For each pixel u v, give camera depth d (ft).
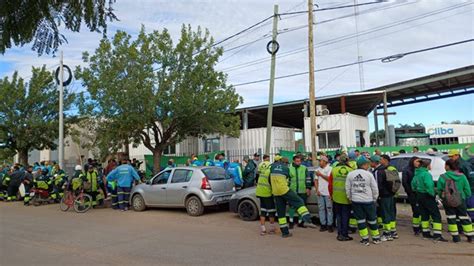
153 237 29.25
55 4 9.53
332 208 29.99
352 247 24.91
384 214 26.66
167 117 63.21
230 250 24.56
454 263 20.68
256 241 27.12
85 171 47.50
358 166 25.85
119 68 62.23
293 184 31.94
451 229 25.44
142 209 44.04
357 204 25.46
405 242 25.95
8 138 87.56
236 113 87.76
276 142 79.05
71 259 23.09
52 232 32.35
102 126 66.49
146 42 62.85
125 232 31.55
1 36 9.43
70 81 64.28
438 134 101.14
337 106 93.61
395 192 26.55
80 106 64.08
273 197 29.53
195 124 67.87
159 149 69.41
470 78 80.79
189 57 64.44
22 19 9.30
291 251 24.02
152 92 62.34
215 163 49.44
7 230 33.83
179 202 40.73
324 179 30.27
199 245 26.18
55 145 93.71
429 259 21.57
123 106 60.03
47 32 9.86
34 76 88.33
